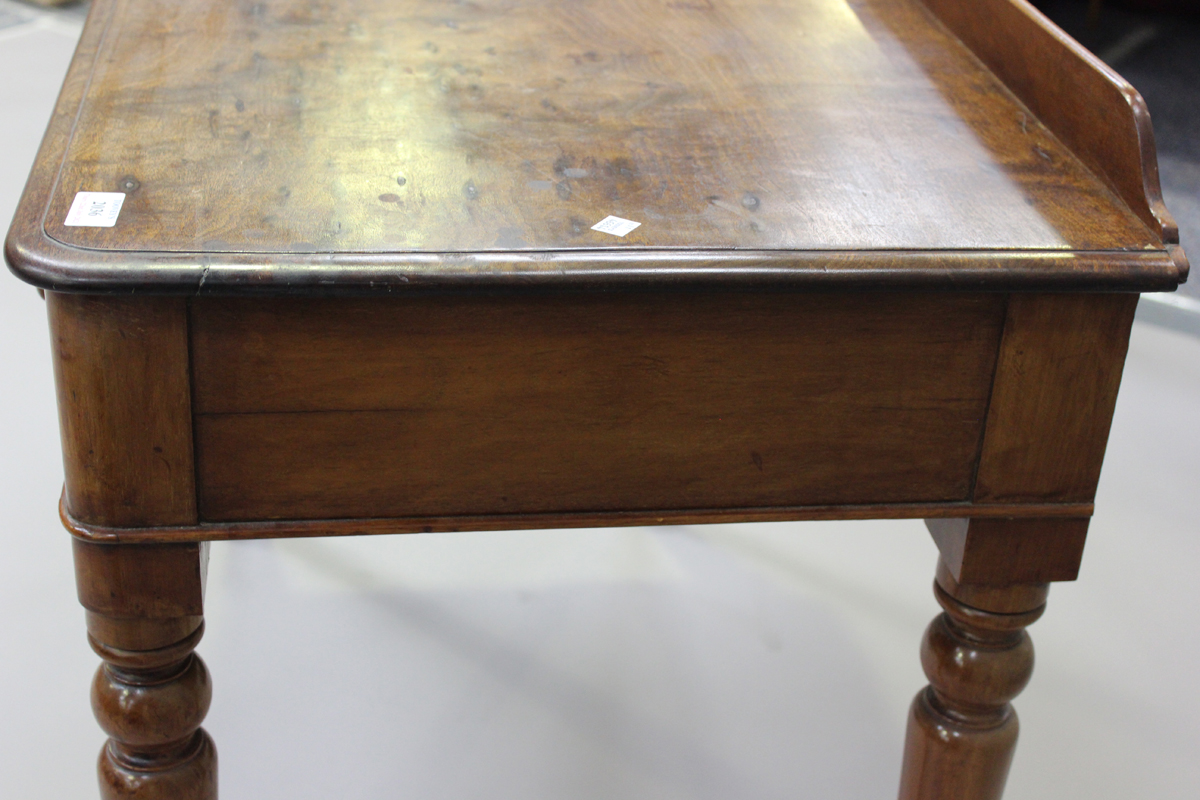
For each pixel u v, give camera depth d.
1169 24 4.19
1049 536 1.10
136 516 0.99
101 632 1.06
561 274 0.90
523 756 1.61
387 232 0.93
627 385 0.99
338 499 1.01
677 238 0.94
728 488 1.04
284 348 0.94
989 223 0.99
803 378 1.00
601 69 1.27
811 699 1.74
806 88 1.24
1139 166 1.01
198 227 0.92
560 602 1.90
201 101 1.13
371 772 1.58
